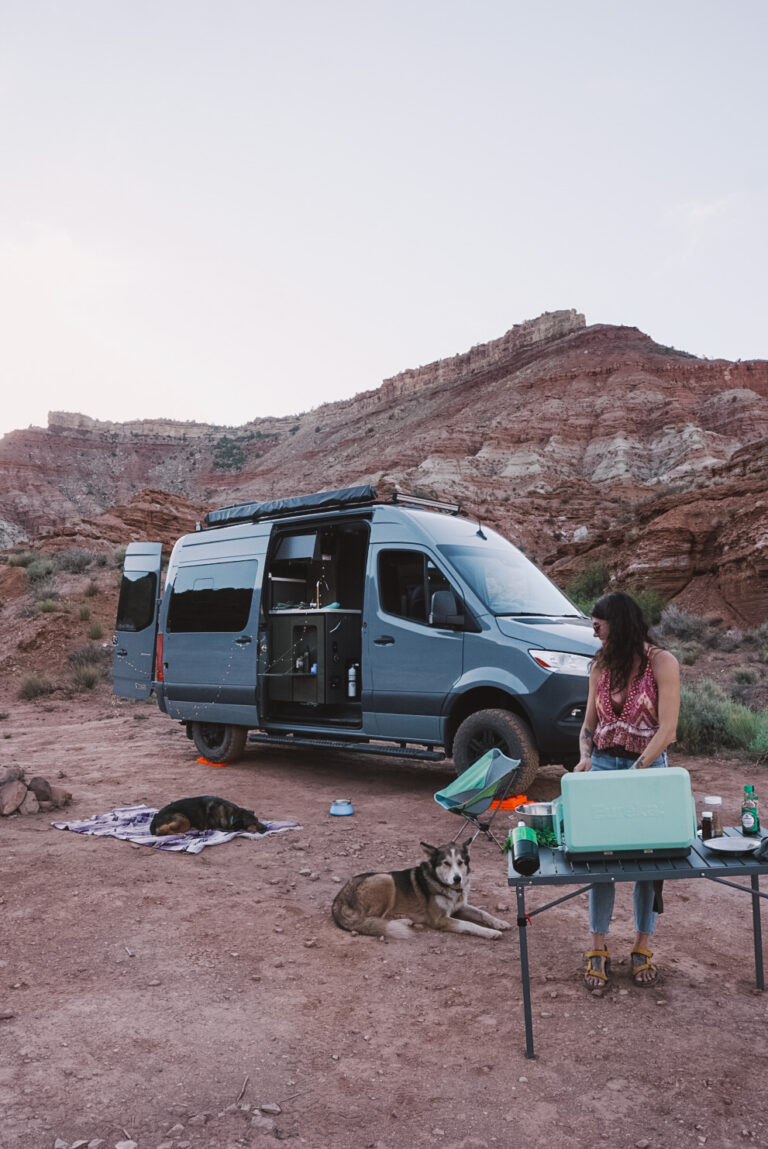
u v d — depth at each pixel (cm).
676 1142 282
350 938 478
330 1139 290
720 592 2652
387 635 840
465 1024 374
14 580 2662
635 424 11706
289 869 597
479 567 841
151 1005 392
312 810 777
